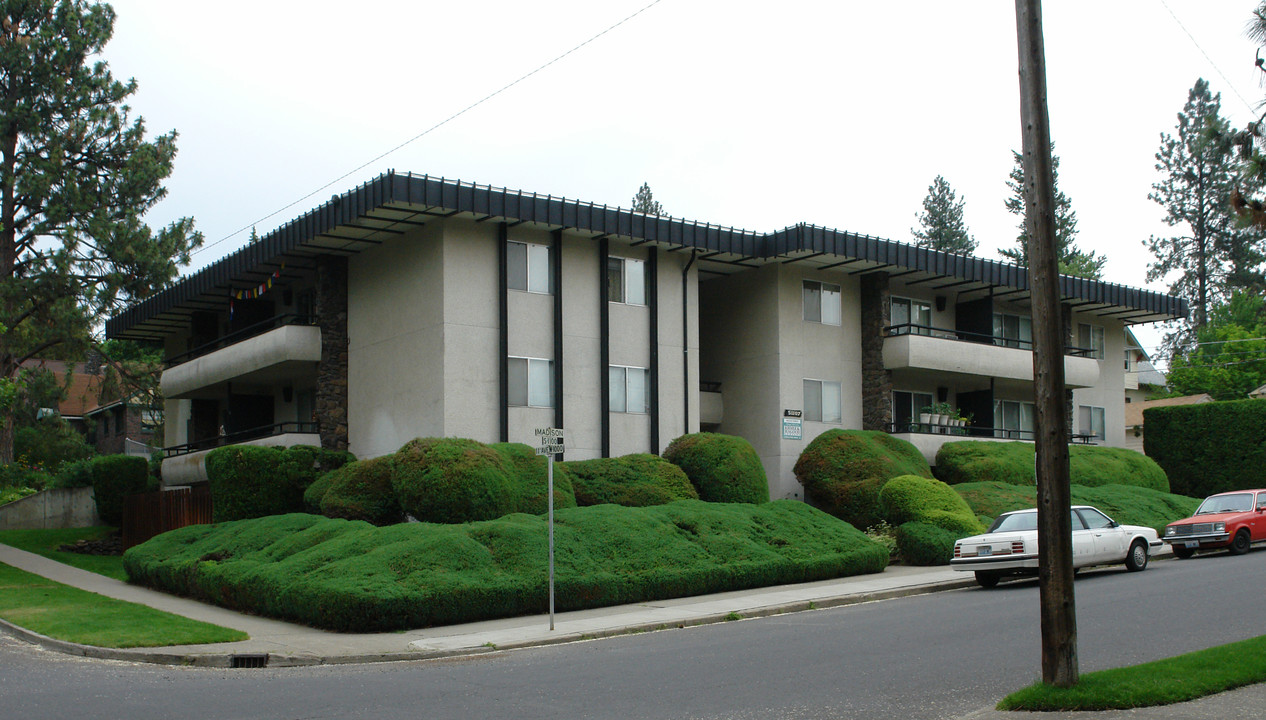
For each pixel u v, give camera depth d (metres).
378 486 24.05
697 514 23.39
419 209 25.83
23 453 47.97
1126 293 40.88
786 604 19.00
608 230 28.44
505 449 24.20
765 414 32.81
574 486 25.67
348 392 30.03
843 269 34.12
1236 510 27.16
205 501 27.48
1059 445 10.02
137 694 11.69
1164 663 10.92
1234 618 15.00
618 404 29.23
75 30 40.59
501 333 27.17
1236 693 10.01
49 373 48.47
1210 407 40.50
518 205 26.81
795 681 11.65
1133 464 37.75
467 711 10.54
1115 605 16.84
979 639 14.18
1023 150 10.30
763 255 31.92
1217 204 66.38
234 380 33.78
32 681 12.61
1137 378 74.44
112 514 35.72
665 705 10.59
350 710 10.68
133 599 21.02
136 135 42.31
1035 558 20.84
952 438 35.06
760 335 33.19
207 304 36.72
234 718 10.28
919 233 81.56
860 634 15.10
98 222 39.53
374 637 16.11
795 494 32.47
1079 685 9.80
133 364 52.31
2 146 40.75
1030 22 10.30
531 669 13.19
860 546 24.02
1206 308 69.06
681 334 30.81
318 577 17.61
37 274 39.59
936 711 10.01
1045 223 10.12
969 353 35.34
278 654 14.47
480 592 17.62
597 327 29.06
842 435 31.11
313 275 32.69
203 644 15.41
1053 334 10.03
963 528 26.11
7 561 27.25
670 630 16.98
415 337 27.42
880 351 34.38
